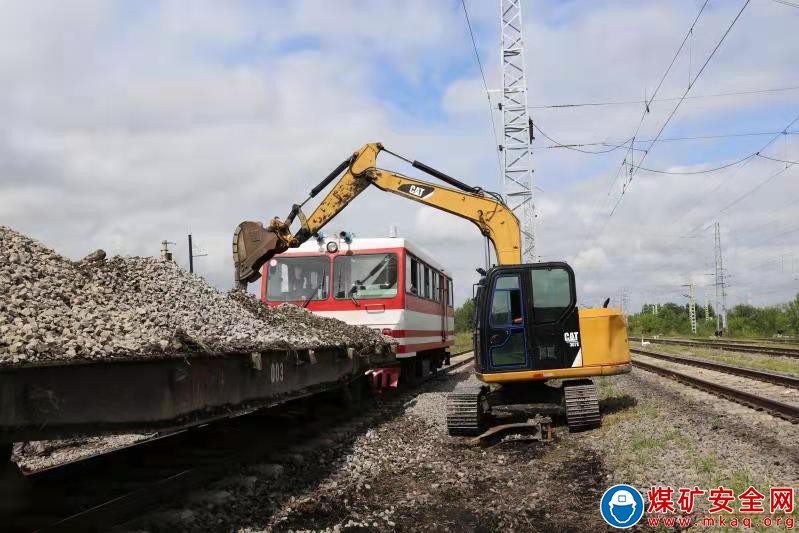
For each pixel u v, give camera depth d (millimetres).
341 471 7914
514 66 34062
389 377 13922
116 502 5480
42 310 4977
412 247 15766
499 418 11539
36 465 8938
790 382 14258
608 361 10875
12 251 5582
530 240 33188
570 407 10383
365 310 14547
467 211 14547
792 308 77188
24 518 5102
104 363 4527
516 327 11070
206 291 7840
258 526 5789
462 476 7668
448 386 18531
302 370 8070
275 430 9430
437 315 19703
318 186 15320
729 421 9914
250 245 12859
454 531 5758
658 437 8906
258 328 7703
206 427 8680
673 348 38438
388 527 5887
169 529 5348
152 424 4777
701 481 6637
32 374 4215
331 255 14867
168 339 5246
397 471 8023
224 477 6938
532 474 7703
